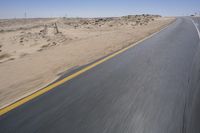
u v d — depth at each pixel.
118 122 3.46
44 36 27.41
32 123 3.46
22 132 3.20
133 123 3.42
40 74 6.40
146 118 3.58
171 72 6.31
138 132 3.17
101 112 3.81
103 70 6.68
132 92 4.77
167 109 3.89
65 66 7.32
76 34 27.34
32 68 7.11
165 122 3.44
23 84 5.50
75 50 10.49
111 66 7.16
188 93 4.66
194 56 8.52
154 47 10.88
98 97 4.51
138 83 5.38
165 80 5.58
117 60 8.06
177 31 19.53
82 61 8.06
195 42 12.30
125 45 11.86
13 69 6.99
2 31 37.81
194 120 3.48
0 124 3.45
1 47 22.61
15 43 24.36
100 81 5.59
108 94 4.67
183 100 4.29
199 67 6.84
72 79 5.82
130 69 6.73
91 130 3.22
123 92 4.78
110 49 10.63
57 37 25.89
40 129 3.27
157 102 4.21
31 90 5.03
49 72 6.59
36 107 4.07
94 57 8.76
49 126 3.36
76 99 4.42
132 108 3.96
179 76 5.91
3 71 6.76
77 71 6.63
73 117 3.63
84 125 3.37
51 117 3.65
